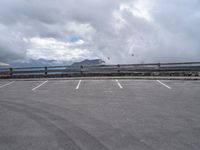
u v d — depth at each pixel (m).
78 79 16.50
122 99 8.26
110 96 8.98
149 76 17.00
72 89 11.41
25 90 11.81
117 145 3.96
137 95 9.01
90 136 4.46
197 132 4.55
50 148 3.91
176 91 9.73
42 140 4.31
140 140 4.17
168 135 4.40
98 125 5.15
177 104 7.14
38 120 5.74
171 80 13.91
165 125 5.03
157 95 8.88
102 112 6.34
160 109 6.54
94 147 3.90
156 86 11.42
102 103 7.61
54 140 4.30
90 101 8.04
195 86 11.10
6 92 11.29
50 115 6.20
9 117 6.11
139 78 15.48
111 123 5.27
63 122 5.48
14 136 4.58
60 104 7.68
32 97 9.41
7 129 5.05
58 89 11.65
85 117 5.88
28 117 6.07
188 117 5.64
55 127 5.11
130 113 6.15
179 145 3.90
